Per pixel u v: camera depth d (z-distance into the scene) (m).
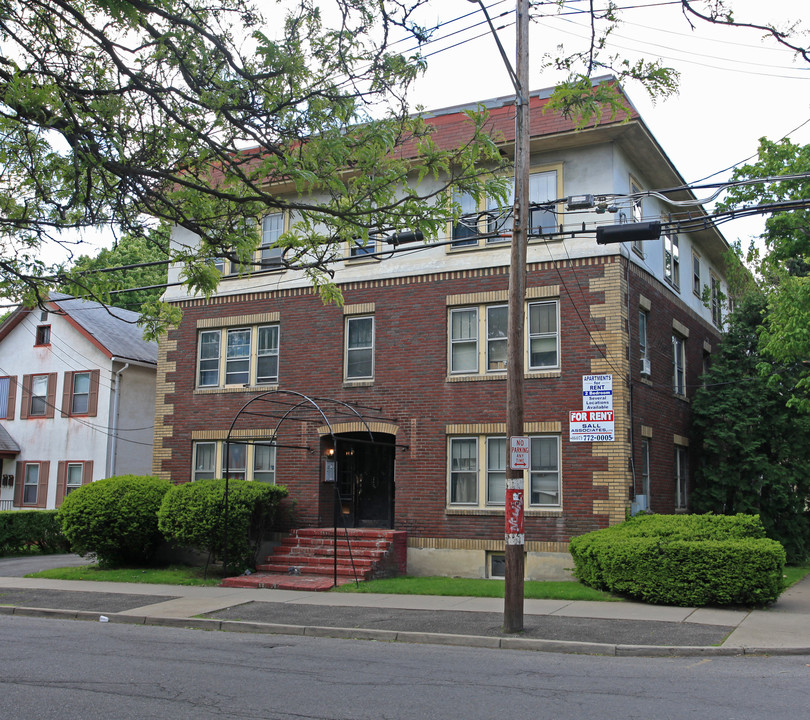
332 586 15.80
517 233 11.75
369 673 8.85
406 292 18.94
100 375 29.38
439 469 18.02
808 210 19.09
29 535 24.16
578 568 15.59
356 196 9.71
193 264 10.98
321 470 19.39
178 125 9.64
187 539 17.52
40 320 31.19
